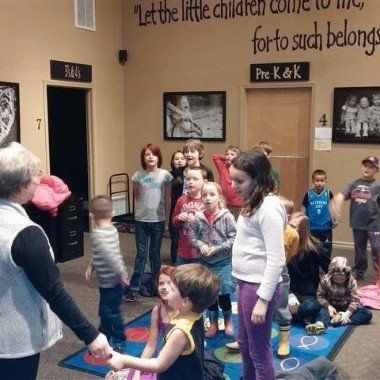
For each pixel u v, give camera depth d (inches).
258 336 89.0
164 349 71.5
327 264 151.6
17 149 64.4
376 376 116.8
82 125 266.1
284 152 247.8
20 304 62.2
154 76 269.7
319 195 197.3
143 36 269.3
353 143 230.5
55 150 272.7
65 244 217.0
